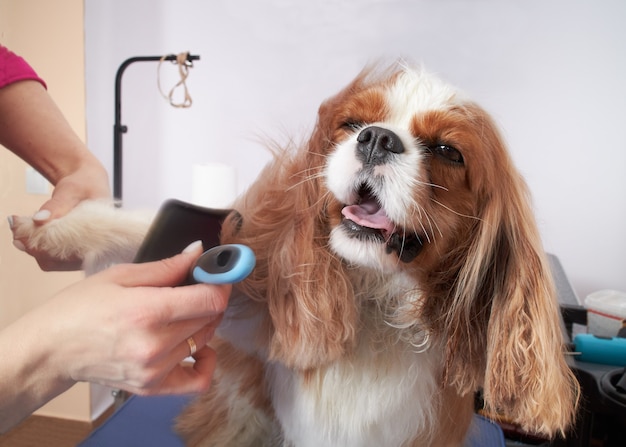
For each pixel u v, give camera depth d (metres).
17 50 1.85
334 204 0.84
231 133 2.14
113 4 2.09
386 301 0.90
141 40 2.14
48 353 0.54
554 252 1.93
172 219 0.62
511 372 0.82
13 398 0.57
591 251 1.90
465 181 0.80
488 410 1.01
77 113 1.87
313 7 1.97
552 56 1.82
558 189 1.89
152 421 1.17
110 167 2.15
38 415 2.06
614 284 1.90
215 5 2.05
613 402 0.95
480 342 0.87
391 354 0.88
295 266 0.82
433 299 0.86
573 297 1.40
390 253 0.79
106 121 2.09
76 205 0.85
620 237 1.87
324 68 2.01
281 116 2.08
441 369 0.89
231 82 2.10
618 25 1.76
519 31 1.83
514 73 1.85
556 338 0.84
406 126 0.80
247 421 1.00
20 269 1.71
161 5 2.09
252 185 0.97
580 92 1.82
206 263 0.57
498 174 0.83
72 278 1.72
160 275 0.59
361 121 0.84
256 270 0.84
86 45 1.89
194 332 0.61
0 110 1.03
